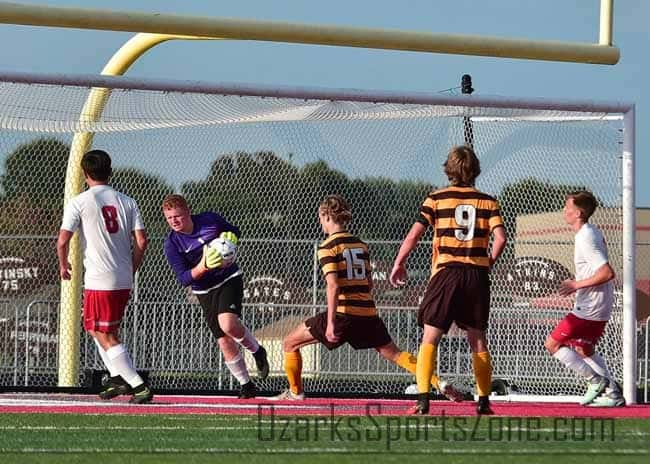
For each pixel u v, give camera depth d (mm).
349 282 24391
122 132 33344
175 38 33844
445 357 32781
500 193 32844
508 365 32719
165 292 33656
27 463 14797
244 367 27062
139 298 33594
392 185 34219
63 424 19781
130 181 33594
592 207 26562
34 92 30156
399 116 32719
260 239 34094
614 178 30609
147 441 17344
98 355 33094
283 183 34219
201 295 26438
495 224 21953
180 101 30453
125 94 30375
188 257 26266
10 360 33250
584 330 26609
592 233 26281
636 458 15906
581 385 32312
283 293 34094
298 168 34219
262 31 29219
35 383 33281
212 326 26609
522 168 32656
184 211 25844
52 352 33312
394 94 29250
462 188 22203
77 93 30438
